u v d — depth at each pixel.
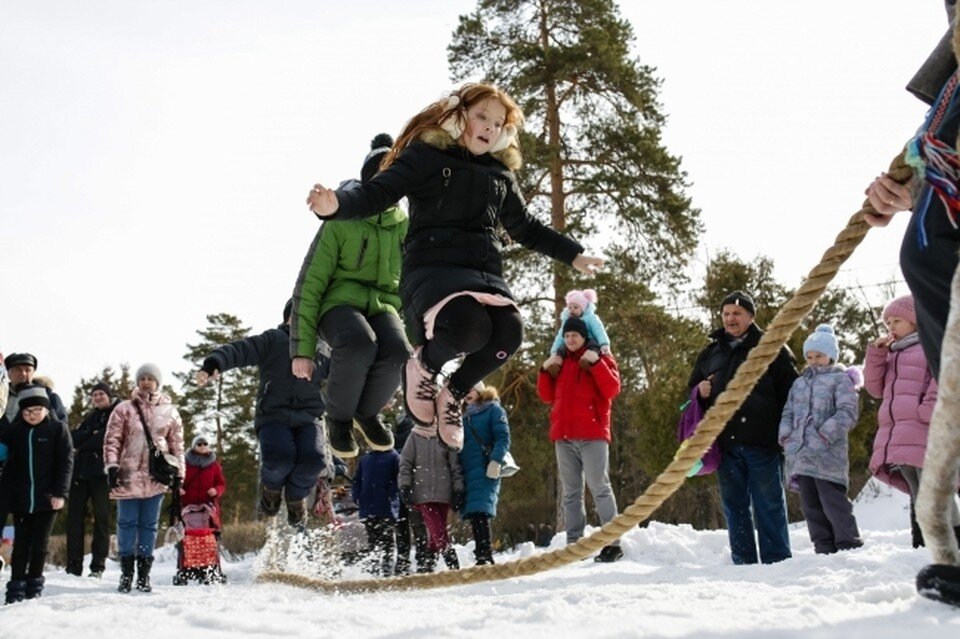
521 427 23.95
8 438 7.82
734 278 24.98
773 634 2.07
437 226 4.20
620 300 22.67
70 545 10.48
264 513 7.75
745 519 6.90
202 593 4.84
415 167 4.13
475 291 4.05
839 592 3.70
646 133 23.27
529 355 22.80
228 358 7.19
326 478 9.16
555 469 25.70
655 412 22.52
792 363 7.12
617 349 25.25
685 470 3.05
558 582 6.09
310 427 7.51
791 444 7.00
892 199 2.71
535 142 22.16
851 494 22.28
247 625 2.73
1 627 2.82
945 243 2.43
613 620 2.38
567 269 22.12
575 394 8.24
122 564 8.55
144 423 8.72
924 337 2.55
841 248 2.83
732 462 6.91
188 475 10.62
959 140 2.36
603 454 8.21
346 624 2.74
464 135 4.26
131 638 2.58
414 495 8.13
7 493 7.73
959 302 2.22
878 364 6.64
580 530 8.33
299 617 2.88
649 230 23.12
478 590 5.84
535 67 22.95
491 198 4.26
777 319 2.92
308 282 5.06
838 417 6.93
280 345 7.46
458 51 23.97
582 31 23.42
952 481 2.36
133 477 8.62
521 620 2.58
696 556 8.56
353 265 5.07
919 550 5.43
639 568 7.49
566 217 23.09
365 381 5.03
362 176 5.47
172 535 9.41
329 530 8.34
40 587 7.80
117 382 50.00
